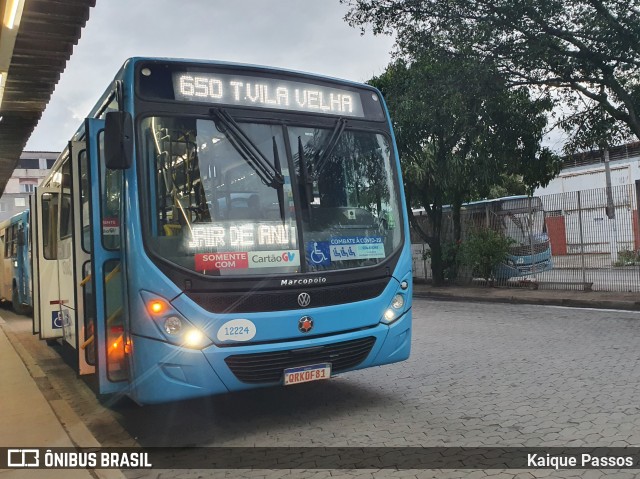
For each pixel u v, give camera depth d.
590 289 14.94
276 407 6.03
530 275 17.05
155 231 4.79
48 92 11.72
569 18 13.50
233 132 5.21
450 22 14.76
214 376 4.75
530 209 16.83
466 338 9.57
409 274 5.95
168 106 5.04
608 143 15.42
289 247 5.19
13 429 5.37
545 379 6.53
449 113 15.78
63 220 7.62
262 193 5.21
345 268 5.44
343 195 5.67
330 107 5.84
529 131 16.22
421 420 5.31
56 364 9.22
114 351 5.22
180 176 4.95
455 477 4.00
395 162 6.21
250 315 4.88
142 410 6.18
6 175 19.86
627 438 4.55
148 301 4.70
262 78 5.50
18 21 7.91
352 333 5.38
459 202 19.02
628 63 13.34
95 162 5.36
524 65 14.22
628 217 14.26
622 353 7.68
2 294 19.30
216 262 4.87
